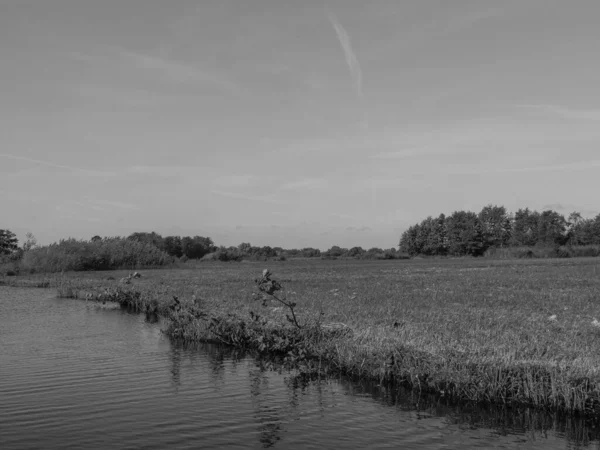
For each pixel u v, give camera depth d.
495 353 12.62
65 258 61.41
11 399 11.90
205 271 57.16
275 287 17.39
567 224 137.62
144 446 9.26
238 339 17.95
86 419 10.59
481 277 41.25
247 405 11.53
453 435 9.78
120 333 20.64
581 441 9.51
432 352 13.01
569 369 11.25
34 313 26.73
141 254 70.31
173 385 13.06
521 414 10.83
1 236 90.69
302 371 14.34
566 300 24.27
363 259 120.12
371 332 15.66
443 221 143.25
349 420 10.58
